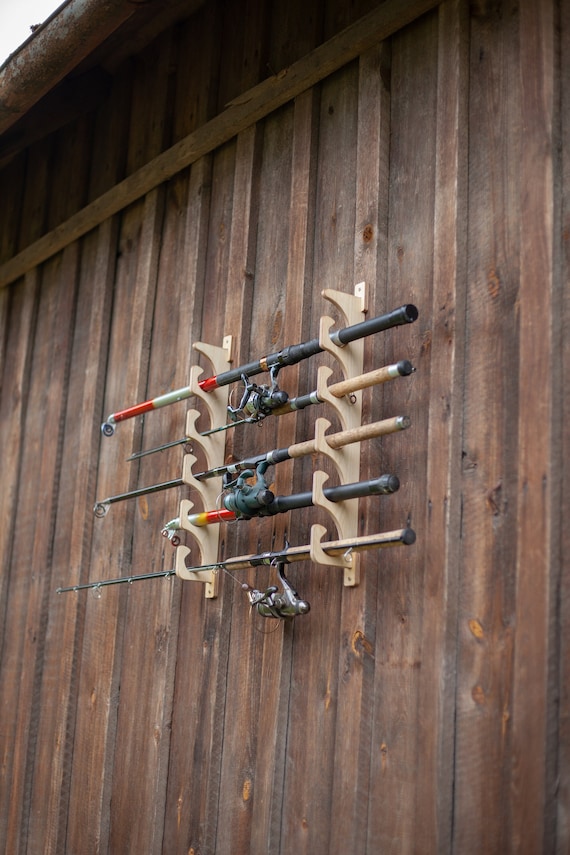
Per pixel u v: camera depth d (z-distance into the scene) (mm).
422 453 2881
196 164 4035
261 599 3066
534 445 2584
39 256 4902
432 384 2861
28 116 4762
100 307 4406
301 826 3004
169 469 3852
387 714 2822
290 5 3768
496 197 2840
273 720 3158
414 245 3059
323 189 3447
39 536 4520
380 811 2781
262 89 3711
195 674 3512
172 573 3479
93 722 3928
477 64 2977
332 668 3016
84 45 3740
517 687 2516
